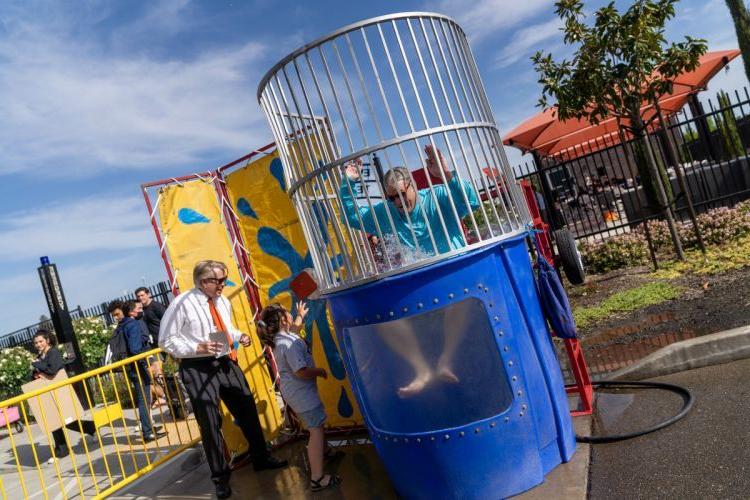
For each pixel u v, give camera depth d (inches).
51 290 438.0
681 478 124.0
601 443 151.5
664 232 382.0
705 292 268.2
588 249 398.9
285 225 212.5
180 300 184.2
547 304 151.0
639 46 317.4
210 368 185.9
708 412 149.6
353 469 177.9
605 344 239.8
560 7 336.8
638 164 426.3
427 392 148.3
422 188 178.9
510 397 139.3
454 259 131.8
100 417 215.0
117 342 292.4
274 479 187.0
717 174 447.5
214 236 217.5
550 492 134.3
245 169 218.1
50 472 276.8
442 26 145.9
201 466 219.1
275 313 181.0
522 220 152.9
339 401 210.2
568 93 343.3
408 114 135.7
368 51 135.6
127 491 210.8
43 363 308.0
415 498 143.9
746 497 110.6
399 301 134.0
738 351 178.9
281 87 149.9
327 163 146.1
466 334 143.5
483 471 135.6
